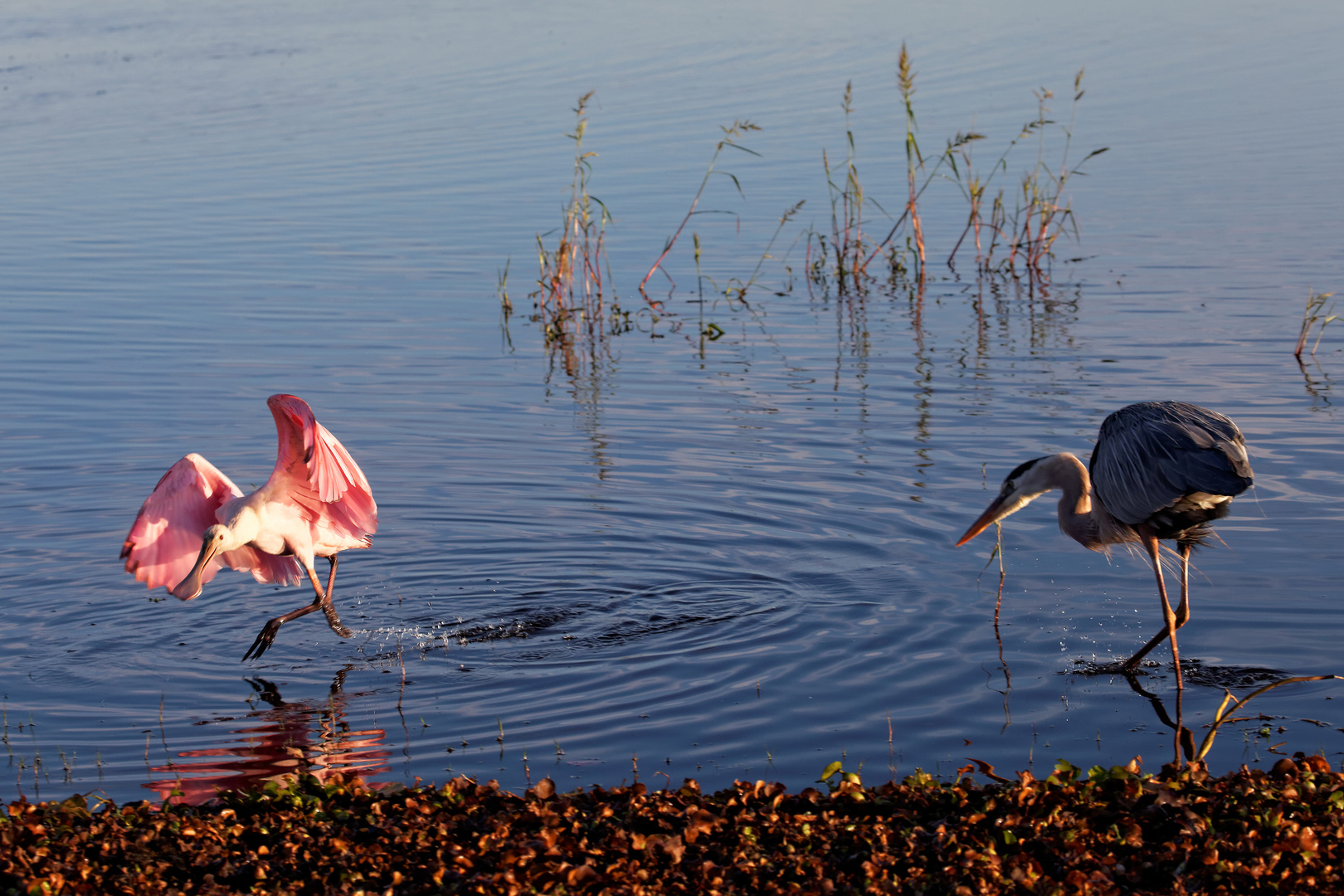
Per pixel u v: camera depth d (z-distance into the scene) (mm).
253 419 14445
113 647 9586
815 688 8438
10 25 49156
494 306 19016
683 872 5930
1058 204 23547
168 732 8180
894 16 45781
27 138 31453
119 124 32594
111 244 22312
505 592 10352
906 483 12109
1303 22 41219
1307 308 15781
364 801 6773
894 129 29031
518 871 5910
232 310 18672
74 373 16031
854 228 22375
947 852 6055
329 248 21922
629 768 7445
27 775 7590
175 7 53156
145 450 13570
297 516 9938
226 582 11008
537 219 23422
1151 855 6012
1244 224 21234
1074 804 6477
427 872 5957
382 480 12719
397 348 17094
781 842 6168
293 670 9133
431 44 43188
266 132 31109
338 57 41062
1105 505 8805
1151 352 15766
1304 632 8992
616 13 48531
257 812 6719
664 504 11930
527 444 13625
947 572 10273
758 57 38438
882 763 7441
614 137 29328
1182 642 8953
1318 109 29031
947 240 22531
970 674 8562
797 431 13656
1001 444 12953
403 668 9070
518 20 47781
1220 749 7547
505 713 8289
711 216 23625
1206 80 32938
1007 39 40156
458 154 28281
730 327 18141
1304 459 12156
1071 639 9055
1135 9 45594
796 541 11000
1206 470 8086
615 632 9500
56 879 5883
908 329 17578
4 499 12336
